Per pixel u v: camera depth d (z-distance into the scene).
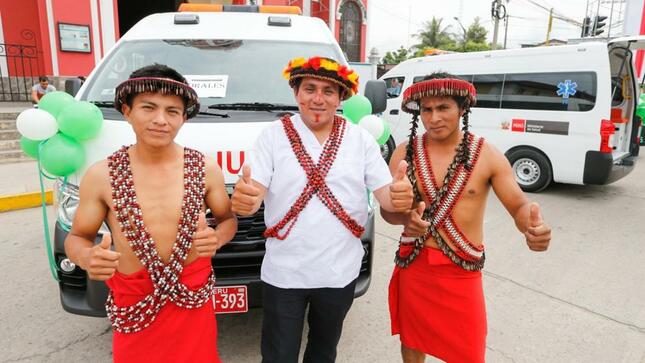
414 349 2.09
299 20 3.81
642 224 5.45
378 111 3.43
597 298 3.51
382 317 3.17
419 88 1.77
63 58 9.20
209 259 1.65
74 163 2.30
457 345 1.92
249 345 2.77
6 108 8.61
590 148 6.27
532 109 6.81
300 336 1.89
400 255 1.99
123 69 3.18
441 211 1.85
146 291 1.52
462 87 1.73
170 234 1.52
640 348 2.85
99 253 1.32
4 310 3.11
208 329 1.67
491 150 1.86
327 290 1.83
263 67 3.22
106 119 2.63
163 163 1.52
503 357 2.73
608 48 6.13
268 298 1.86
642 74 13.63
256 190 1.56
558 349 2.82
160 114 1.42
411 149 1.95
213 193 1.65
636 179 8.13
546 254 4.43
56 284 3.50
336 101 1.71
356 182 1.79
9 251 4.11
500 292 3.59
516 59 6.96
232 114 2.82
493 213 5.87
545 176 6.79
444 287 1.89
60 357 2.62
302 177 1.73
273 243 1.82
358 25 17.55
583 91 6.28
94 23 9.49
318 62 1.63
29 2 10.23
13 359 2.59
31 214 5.22
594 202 6.46
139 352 1.56
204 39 3.38
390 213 1.83
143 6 12.98
